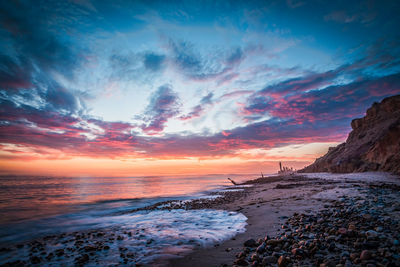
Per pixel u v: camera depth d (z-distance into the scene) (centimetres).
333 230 535
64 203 2022
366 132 3903
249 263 427
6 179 6475
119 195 2688
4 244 795
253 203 1367
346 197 1032
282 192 1698
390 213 647
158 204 1894
